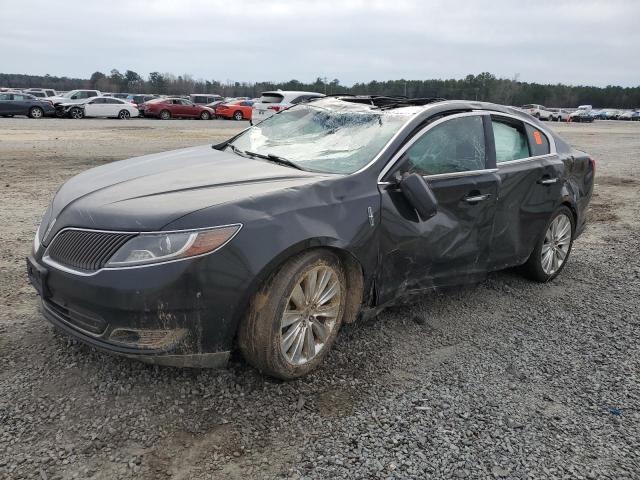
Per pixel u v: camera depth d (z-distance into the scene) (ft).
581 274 18.93
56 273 9.82
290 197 10.51
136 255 9.24
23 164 35.37
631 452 9.59
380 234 11.78
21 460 8.35
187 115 111.24
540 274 17.25
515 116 16.21
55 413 9.47
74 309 9.75
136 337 9.43
